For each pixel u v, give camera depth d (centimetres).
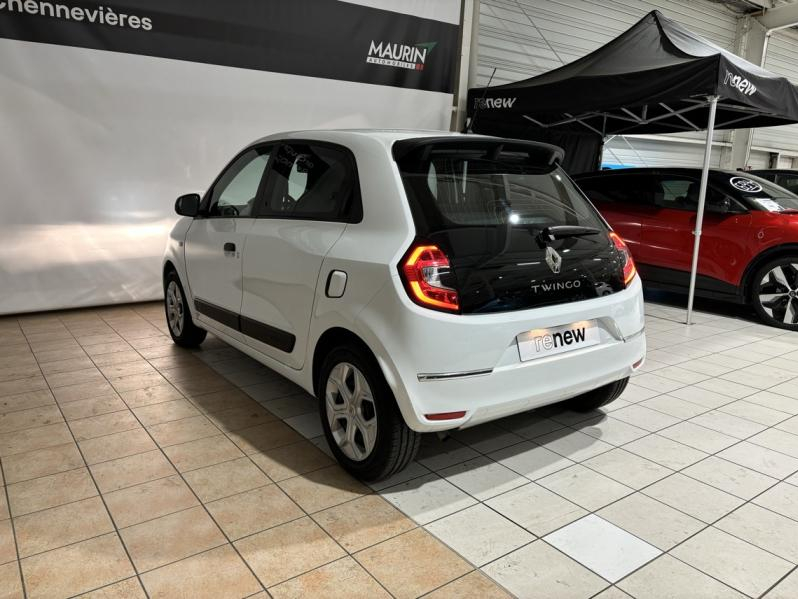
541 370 234
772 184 609
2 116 488
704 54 518
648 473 263
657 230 602
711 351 457
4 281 510
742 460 277
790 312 525
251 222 313
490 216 238
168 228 581
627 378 299
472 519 226
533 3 867
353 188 251
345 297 236
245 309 316
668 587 189
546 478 258
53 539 210
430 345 213
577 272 249
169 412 322
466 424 225
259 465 265
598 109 540
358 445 251
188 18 557
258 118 618
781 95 528
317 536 213
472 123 680
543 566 199
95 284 552
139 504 232
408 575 193
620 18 988
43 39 494
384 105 712
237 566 196
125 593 183
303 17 627
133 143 549
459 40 783
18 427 301
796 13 1142
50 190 518
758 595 186
